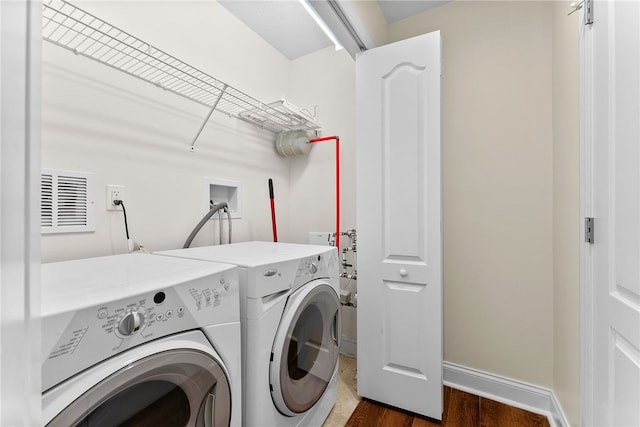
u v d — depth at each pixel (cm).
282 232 228
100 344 58
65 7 110
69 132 112
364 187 162
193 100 154
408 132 150
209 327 82
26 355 29
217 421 83
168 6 146
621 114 80
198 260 107
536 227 153
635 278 73
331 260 143
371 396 158
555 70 143
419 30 186
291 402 110
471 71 170
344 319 213
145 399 70
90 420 60
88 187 117
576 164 115
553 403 142
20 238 28
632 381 75
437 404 142
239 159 191
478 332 167
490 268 164
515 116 158
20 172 28
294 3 175
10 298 28
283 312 111
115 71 126
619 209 82
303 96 229
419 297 147
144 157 137
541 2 152
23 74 28
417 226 148
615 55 83
